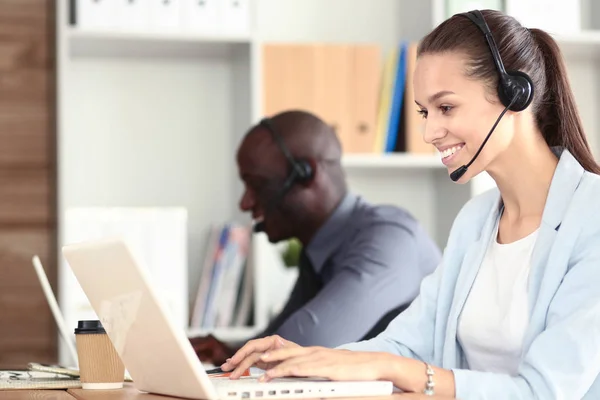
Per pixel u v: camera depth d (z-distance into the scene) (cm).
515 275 222
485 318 225
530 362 192
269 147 315
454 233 243
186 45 423
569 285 201
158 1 409
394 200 460
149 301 160
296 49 421
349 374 180
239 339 411
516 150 218
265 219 322
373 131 426
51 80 439
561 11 434
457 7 428
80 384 213
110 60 443
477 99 211
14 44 441
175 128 447
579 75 472
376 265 302
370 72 426
